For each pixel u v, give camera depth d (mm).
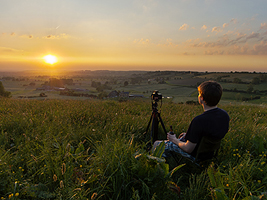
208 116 2457
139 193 2068
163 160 2139
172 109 8000
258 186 2285
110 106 7395
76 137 3352
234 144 3293
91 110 5762
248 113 7582
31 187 1814
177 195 2117
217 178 2199
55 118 4332
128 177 2094
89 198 1868
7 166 2076
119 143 2654
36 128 3539
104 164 2223
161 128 4371
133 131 3953
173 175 2752
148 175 2061
